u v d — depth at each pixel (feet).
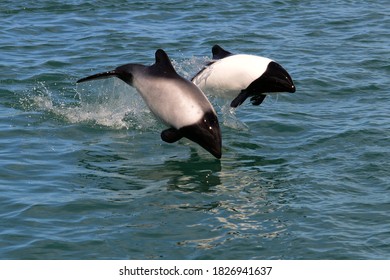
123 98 108.27
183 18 157.99
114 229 72.84
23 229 72.43
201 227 73.41
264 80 94.73
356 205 77.92
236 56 97.14
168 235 71.87
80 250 69.10
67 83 117.39
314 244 70.18
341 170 87.04
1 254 68.18
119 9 162.50
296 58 132.77
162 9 163.84
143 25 151.84
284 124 101.71
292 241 70.69
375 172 86.17
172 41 141.69
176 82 87.10
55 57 130.72
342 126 100.53
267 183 83.76
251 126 101.45
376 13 164.04
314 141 96.02
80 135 97.71
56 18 154.71
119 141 96.22
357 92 115.44
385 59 132.05
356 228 73.10
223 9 165.58
